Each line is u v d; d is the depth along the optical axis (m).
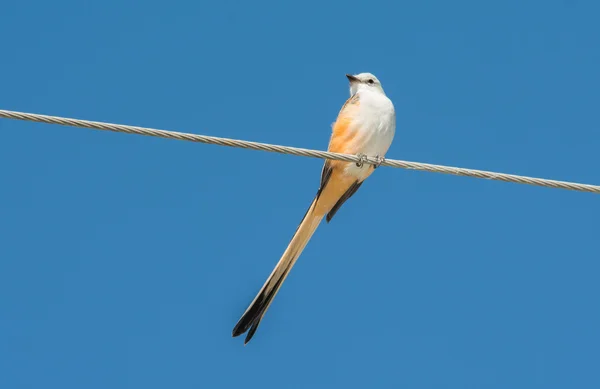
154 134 9.73
